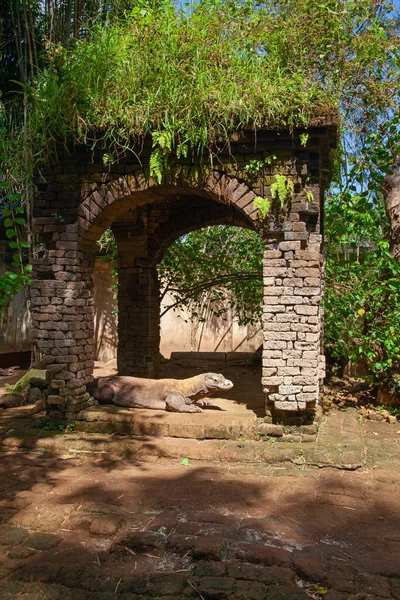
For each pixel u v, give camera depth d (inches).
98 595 129.7
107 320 551.5
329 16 298.0
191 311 526.0
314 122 224.4
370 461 220.4
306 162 231.6
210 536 153.7
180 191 267.0
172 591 130.2
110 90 242.4
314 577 135.2
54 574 137.9
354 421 271.9
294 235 231.6
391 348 299.7
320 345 308.8
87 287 270.4
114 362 521.0
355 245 331.6
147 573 139.0
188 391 265.0
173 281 454.3
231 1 258.8
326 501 181.5
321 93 230.2
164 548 151.1
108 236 451.2
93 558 146.7
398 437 257.9
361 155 331.0
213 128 230.1
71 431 254.2
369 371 339.3
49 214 258.7
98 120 239.9
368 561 142.5
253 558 143.3
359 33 319.0
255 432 234.2
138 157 241.0
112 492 187.9
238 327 534.6
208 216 356.5
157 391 268.4
